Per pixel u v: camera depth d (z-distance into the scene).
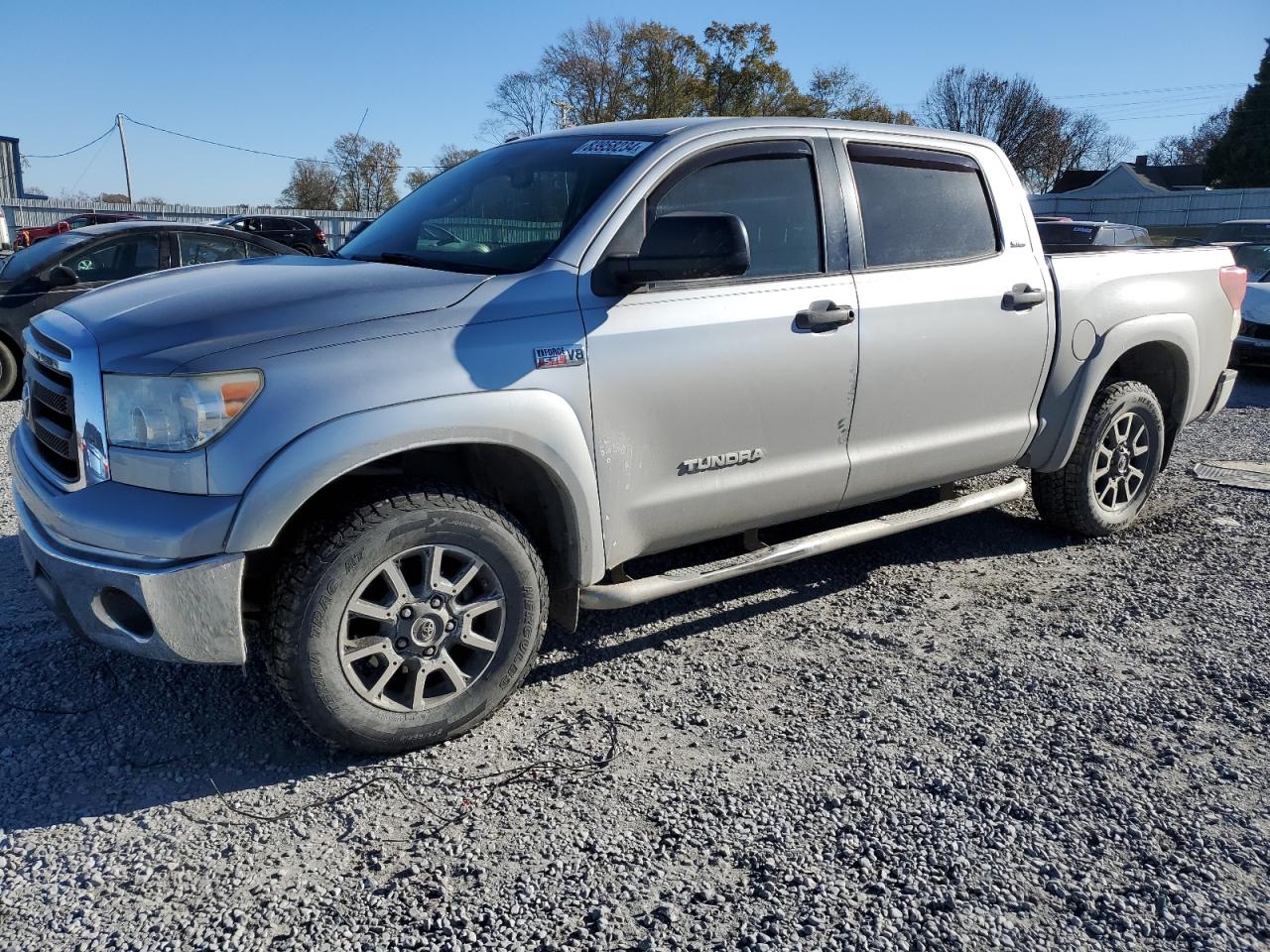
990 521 5.57
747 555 3.84
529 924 2.41
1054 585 4.65
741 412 3.62
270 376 2.75
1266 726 3.39
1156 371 5.43
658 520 3.55
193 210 38.34
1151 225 48.16
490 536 3.10
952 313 4.20
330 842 2.71
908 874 2.62
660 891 2.54
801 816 2.85
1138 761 3.16
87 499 2.84
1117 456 5.18
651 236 3.23
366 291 3.03
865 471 4.08
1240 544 5.23
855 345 3.89
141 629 2.84
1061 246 5.86
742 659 3.84
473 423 2.98
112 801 2.87
